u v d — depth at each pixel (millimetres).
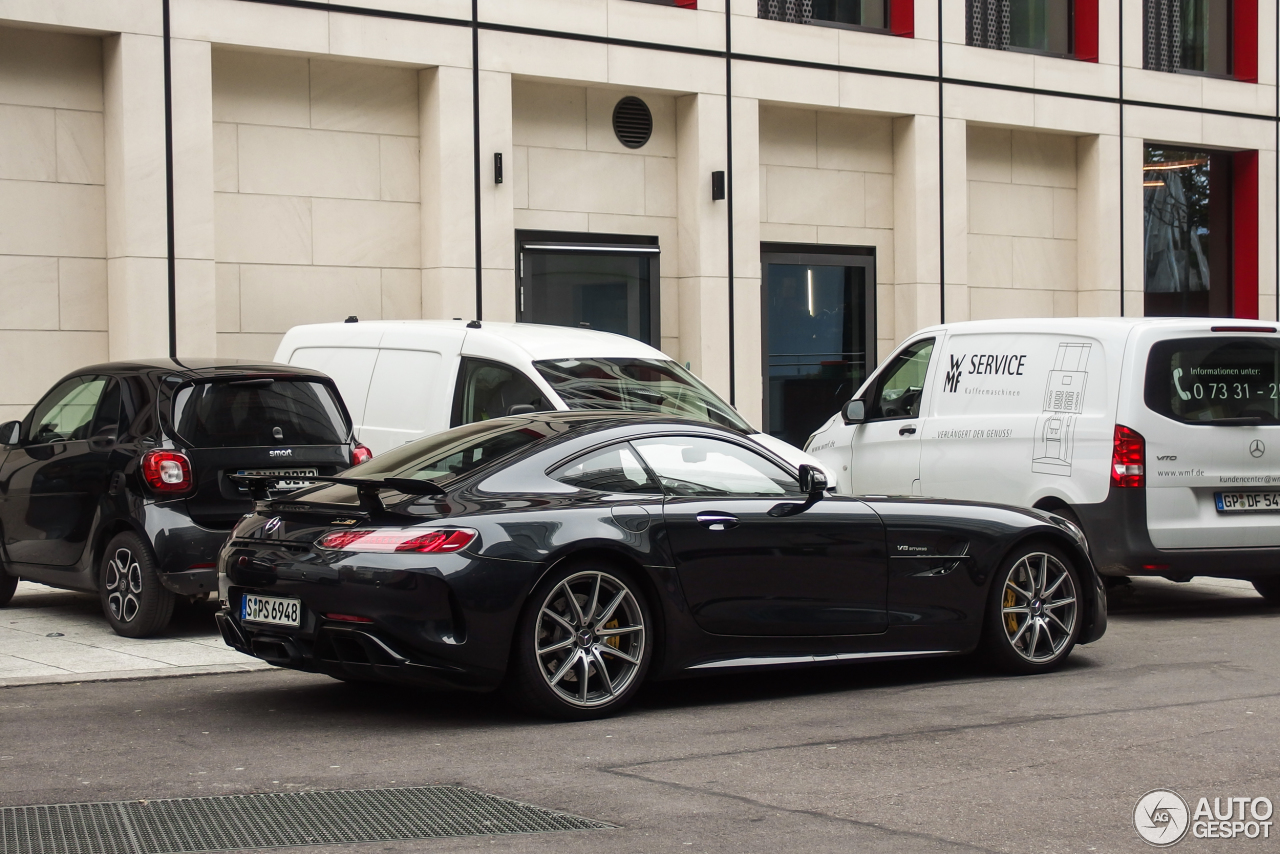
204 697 7109
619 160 16891
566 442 6789
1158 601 11070
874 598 7227
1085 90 20062
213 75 14367
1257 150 21875
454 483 6527
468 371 10422
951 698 7031
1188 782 5312
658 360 10867
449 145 15242
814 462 10047
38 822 4797
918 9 18594
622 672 6621
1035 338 10375
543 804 5023
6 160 13344
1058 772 5473
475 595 6156
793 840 4574
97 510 8945
